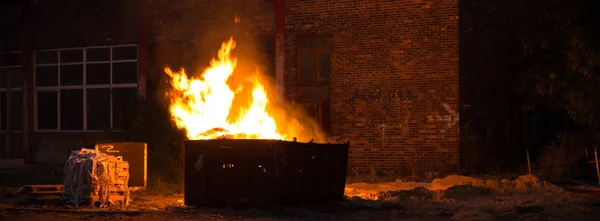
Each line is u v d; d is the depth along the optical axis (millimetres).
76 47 41781
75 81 41938
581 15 35125
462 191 23516
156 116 36344
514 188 24609
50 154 41875
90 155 21859
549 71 33062
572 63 32312
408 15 32688
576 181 28625
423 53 32406
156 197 24391
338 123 34000
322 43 34719
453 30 31891
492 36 33188
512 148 33969
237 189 20453
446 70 32031
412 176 31125
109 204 21609
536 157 33500
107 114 40906
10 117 44438
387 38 33031
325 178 22031
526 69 33406
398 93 32844
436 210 20234
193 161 20875
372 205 21453
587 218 18547
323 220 18547
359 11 33594
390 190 25656
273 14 35625
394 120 32906
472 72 32406
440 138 32062
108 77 40844
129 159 25859
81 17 41375
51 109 42688
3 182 30938
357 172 33531
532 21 34344
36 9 42875
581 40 32781
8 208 21031
